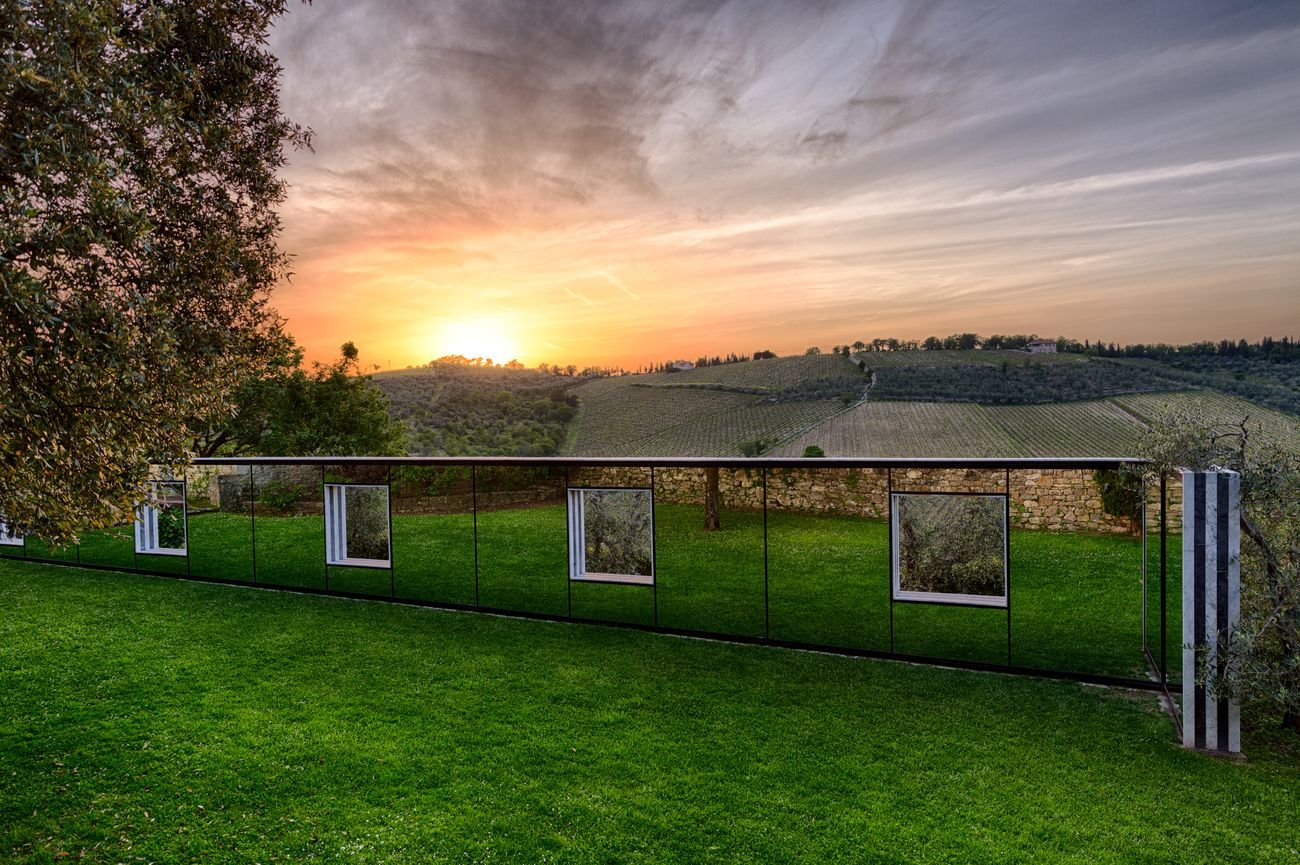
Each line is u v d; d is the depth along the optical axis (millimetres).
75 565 18562
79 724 8797
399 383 73188
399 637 12656
